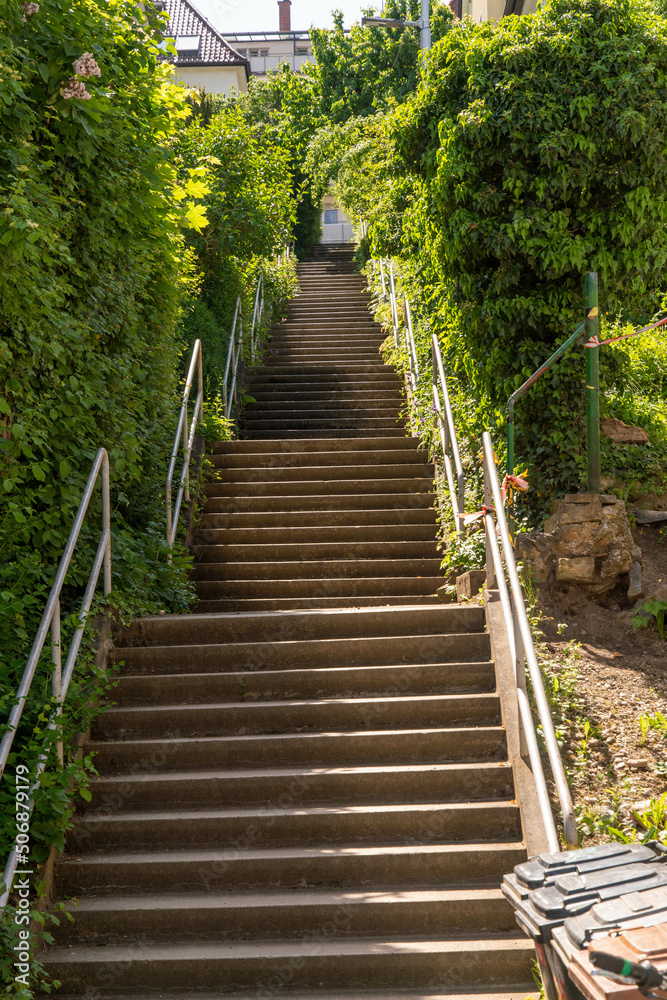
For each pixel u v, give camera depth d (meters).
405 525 7.45
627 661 5.27
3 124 4.09
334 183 20.70
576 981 2.39
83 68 4.34
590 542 5.90
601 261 6.66
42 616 4.14
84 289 5.09
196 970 3.59
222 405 9.82
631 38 6.57
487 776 4.39
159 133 5.93
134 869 4.00
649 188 6.58
